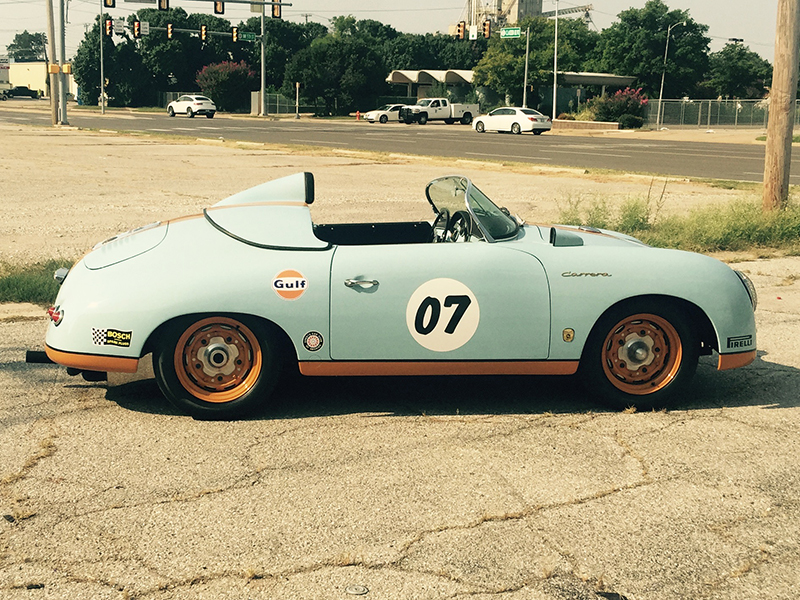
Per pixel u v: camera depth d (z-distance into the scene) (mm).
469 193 4746
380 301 4469
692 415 4723
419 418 4641
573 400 4969
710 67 95000
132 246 4711
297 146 27672
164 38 91500
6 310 7023
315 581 2959
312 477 3836
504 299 4523
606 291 4566
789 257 10016
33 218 11859
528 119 44094
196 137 33281
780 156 11312
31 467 3924
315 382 5289
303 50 79938
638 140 39906
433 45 112375
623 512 3502
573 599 2854
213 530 3326
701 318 4762
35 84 139625
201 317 4441
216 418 4562
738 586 2949
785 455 4133
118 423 4527
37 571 3014
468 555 3141
